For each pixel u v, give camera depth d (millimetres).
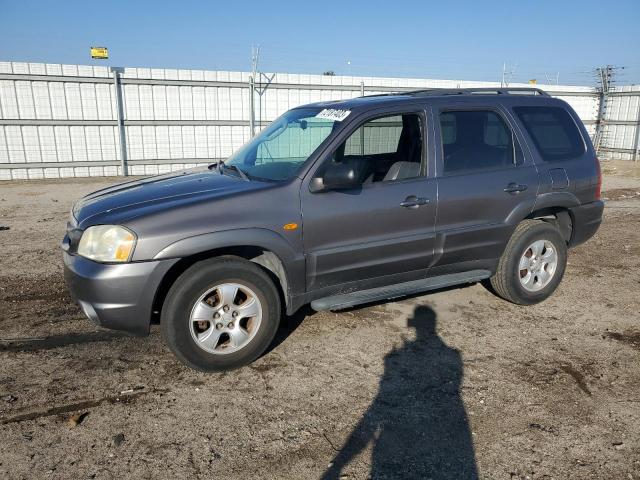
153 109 14609
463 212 4395
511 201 4594
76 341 4219
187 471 2725
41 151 13828
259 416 3215
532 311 4863
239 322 3709
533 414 3229
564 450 2887
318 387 3547
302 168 3854
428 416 3213
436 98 4414
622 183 13844
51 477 2664
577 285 5586
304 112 4648
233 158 4820
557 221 5227
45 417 3184
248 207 3637
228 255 3734
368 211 3996
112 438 2992
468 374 3721
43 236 7734
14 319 4652
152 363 3867
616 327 4520
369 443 2955
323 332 4387
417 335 4344
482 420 3170
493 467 2754
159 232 3418
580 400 3383
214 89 15070
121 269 3371
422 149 4289
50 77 13430
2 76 13039
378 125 4516
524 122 4785
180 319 3506
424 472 2717
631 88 19031
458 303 5035
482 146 4547
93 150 14320
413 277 4430
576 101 19984
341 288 4117
